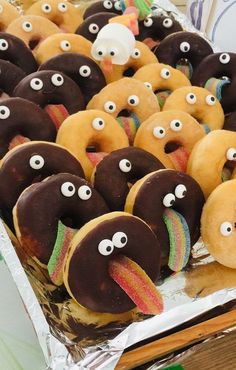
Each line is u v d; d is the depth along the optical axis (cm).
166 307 40
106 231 38
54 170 44
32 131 48
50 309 39
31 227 40
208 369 42
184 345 38
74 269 38
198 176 48
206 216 45
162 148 51
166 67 60
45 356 35
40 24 64
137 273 39
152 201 43
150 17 69
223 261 44
